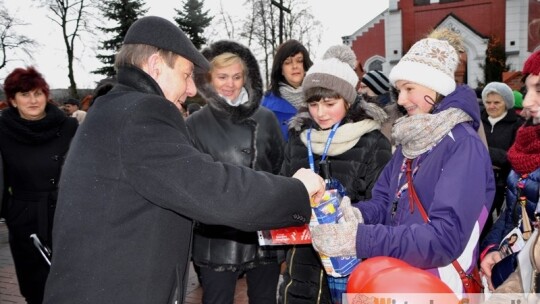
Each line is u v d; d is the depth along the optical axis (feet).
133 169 4.58
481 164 5.38
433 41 6.09
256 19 68.49
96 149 4.81
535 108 5.53
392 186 6.52
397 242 5.32
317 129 8.55
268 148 9.45
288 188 4.84
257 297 9.12
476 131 5.95
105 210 4.71
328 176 7.84
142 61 5.21
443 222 5.20
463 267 5.67
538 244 4.35
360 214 6.08
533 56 5.50
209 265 8.54
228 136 9.04
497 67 81.15
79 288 4.69
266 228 4.79
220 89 9.02
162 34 5.19
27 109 10.21
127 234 4.71
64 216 4.85
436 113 5.81
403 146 6.10
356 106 8.22
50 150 10.44
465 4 84.07
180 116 5.00
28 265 10.54
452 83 5.89
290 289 7.97
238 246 8.49
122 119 4.71
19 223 10.39
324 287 7.72
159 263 4.81
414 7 86.79
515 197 6.70
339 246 5.51
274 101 12.57
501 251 6.34
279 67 12.46
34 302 10.77
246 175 4.71
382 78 14.26
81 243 4.74
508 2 80.84
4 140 10.23
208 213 4.53
